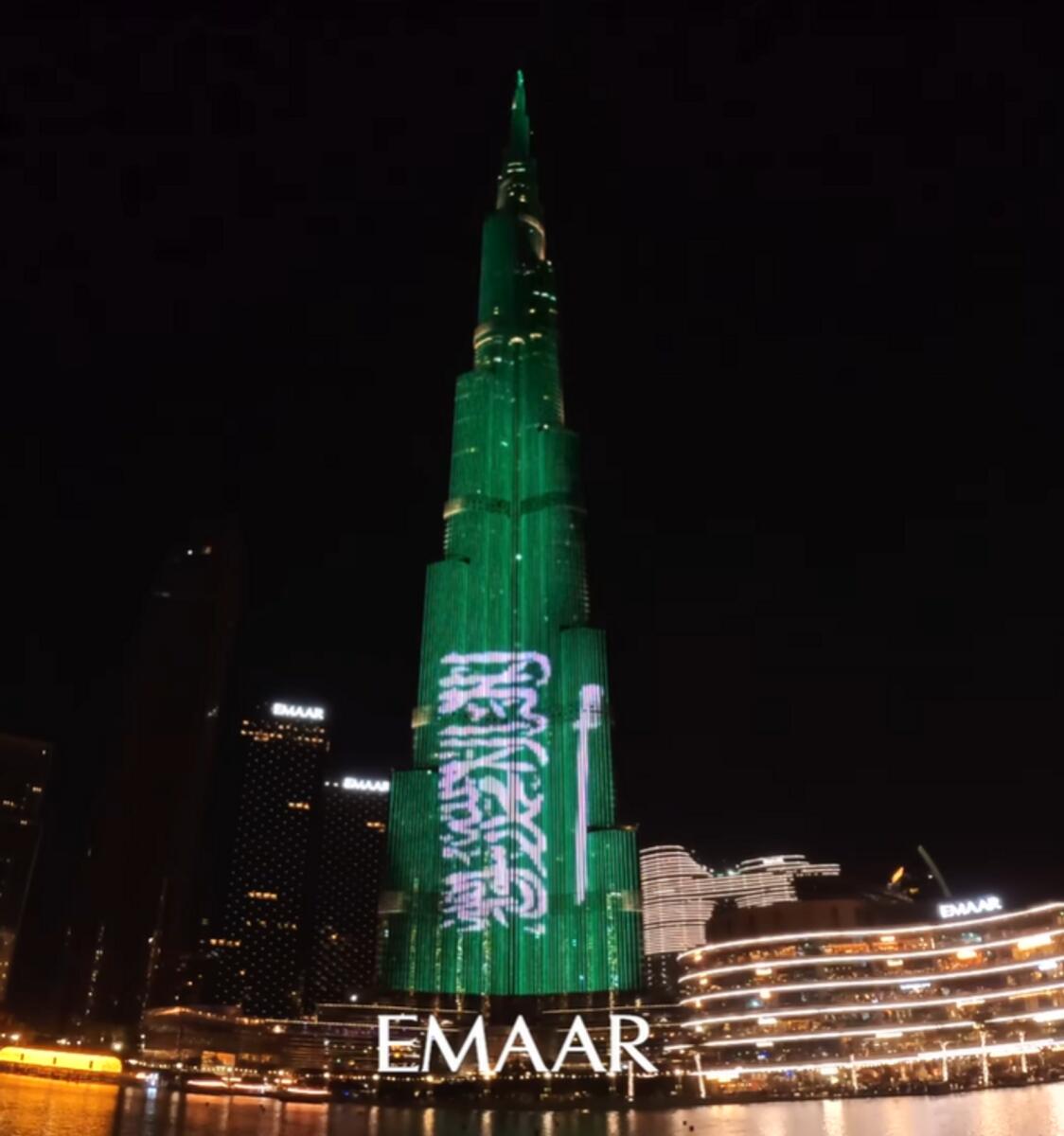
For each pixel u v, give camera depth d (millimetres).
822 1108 196125
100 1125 145000
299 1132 151125
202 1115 175750
